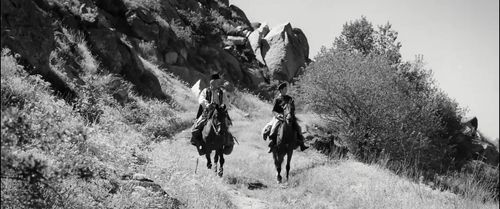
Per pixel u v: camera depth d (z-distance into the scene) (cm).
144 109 1873
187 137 1825
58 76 1345
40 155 691
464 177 2030
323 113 2219
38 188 634
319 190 1336
